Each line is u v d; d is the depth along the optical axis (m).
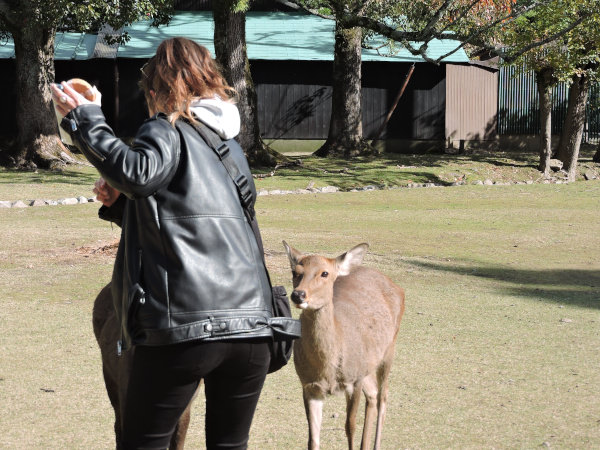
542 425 5.07
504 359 6.63
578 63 22.97
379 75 27.27
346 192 20.75
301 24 29.36
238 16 23.02
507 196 20.61
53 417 5.13
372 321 4.74
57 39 26.31
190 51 2.62
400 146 27.59
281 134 27.00
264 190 20.36
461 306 8.72
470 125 28.28
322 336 4.22
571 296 9.39
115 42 23.73
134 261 2.47
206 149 2.52
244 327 2.42
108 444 4.68
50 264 10.55
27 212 16.19
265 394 5.74
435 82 27.50
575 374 6.22
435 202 19.23
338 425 5.18
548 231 14.78
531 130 29.09
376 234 13.94
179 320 2.38
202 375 2.44
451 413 5.30
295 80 26.92
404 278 10.27
